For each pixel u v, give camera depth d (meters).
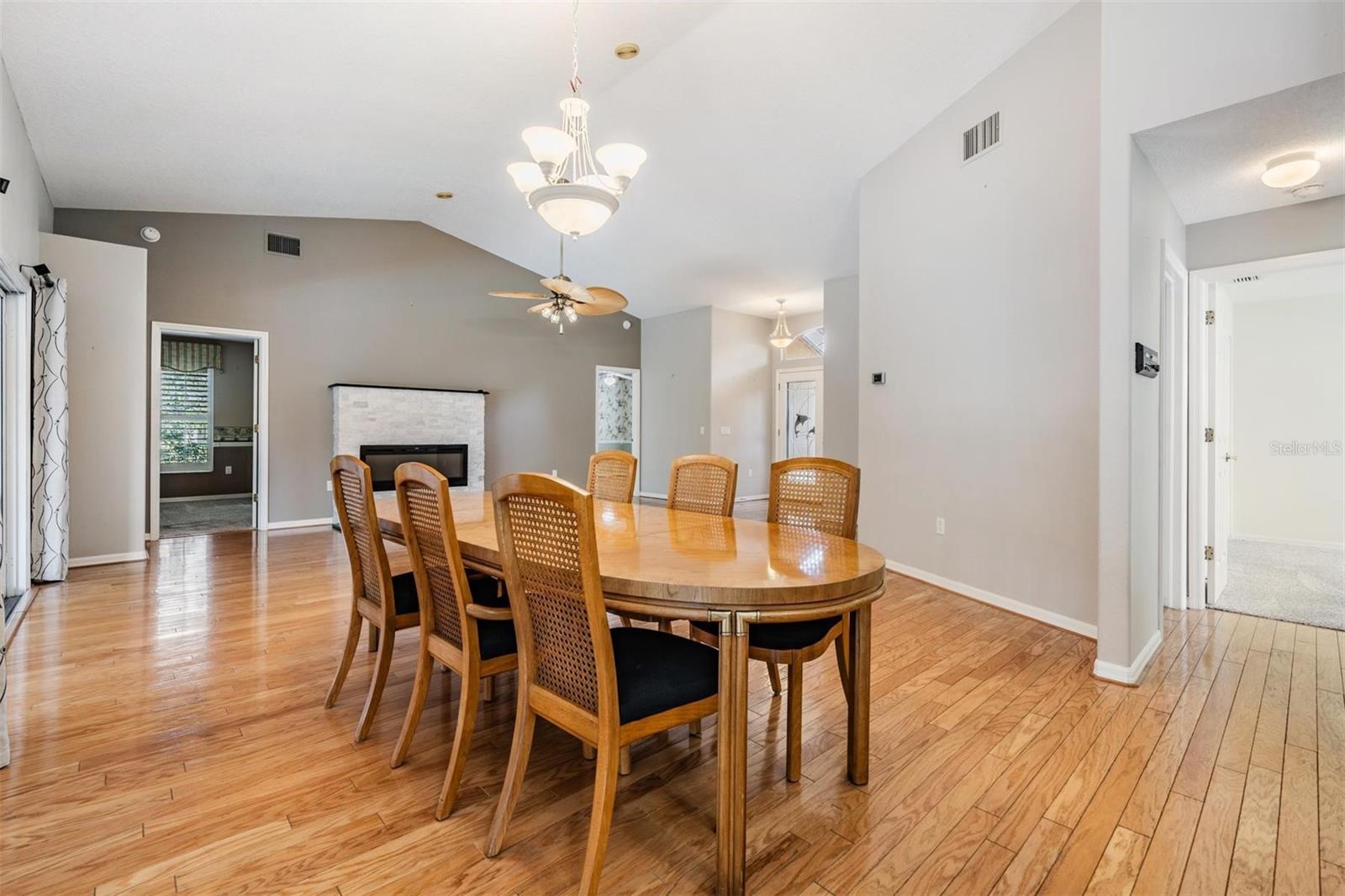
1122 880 1.42
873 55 3.54
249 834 1.58
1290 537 5.57
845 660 2.12
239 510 7.79
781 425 9.09
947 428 3.95
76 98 3.59
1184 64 2.35
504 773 1.90
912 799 1.75
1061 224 3.17
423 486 1.80
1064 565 3.19
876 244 4.63
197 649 2.91
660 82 3.93
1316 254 3.13
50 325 4.01
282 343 6.29
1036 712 2.29
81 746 2.01
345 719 2.23
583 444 8.73
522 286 8.11
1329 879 1.42
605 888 1.41
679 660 1.61
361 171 5.25
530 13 3.19
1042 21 3.19
